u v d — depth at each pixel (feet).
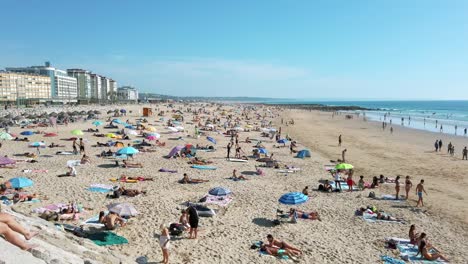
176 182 85.81
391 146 160.76
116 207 57.82
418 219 66.08
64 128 178.70
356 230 59.77
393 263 48.08
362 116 397.60
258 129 214.28
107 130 176.45
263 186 85.10
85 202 67.36
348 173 95.14
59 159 107.14
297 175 97.96
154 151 126.11
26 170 89.56
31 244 22.00
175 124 209.87
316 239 55.52
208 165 107.55
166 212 63.77
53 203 65.51
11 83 438.40
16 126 186.50
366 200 76.74
